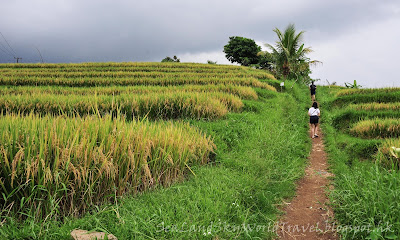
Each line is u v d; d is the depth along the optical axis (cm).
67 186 484
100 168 511
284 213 594
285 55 3488
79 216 495
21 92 1789
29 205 461
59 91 1839
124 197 550
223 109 1324
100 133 588
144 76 2881
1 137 482
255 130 1091
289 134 1167
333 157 983
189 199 541
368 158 985
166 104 1308
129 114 1284
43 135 516
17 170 457
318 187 737
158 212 485
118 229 423
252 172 716
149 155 619
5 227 402
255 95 1916
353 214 510
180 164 702
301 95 2494
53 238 397
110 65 3819
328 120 1568
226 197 564
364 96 2002
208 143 881
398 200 482
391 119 1305
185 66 3838
